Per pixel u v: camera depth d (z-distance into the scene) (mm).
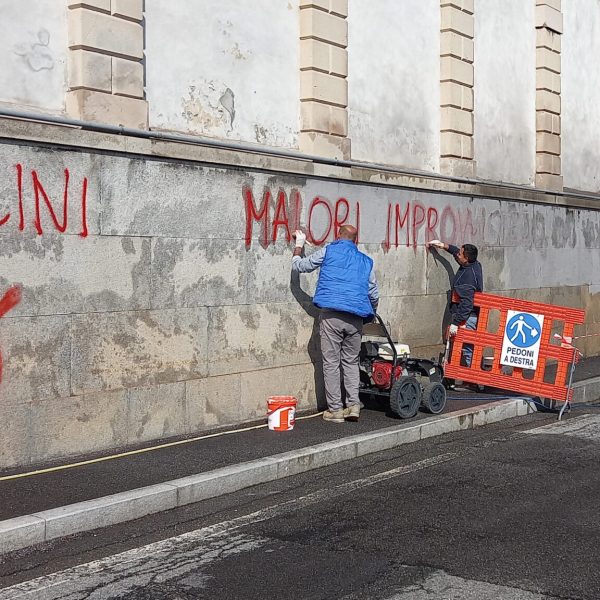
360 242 10273
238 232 8703
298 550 5340
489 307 10227
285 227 9242
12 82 6977
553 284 14242
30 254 6934
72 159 7203
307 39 9648
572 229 14773
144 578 4906
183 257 8156
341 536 5602
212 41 8656
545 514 6031
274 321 9148
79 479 6543
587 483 6859
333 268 8672
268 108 9305
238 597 4617
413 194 11094
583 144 15461
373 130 10789
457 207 11953
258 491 6734
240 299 8750
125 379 7684
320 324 8828
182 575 4941
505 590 4668
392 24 11078
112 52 7566
